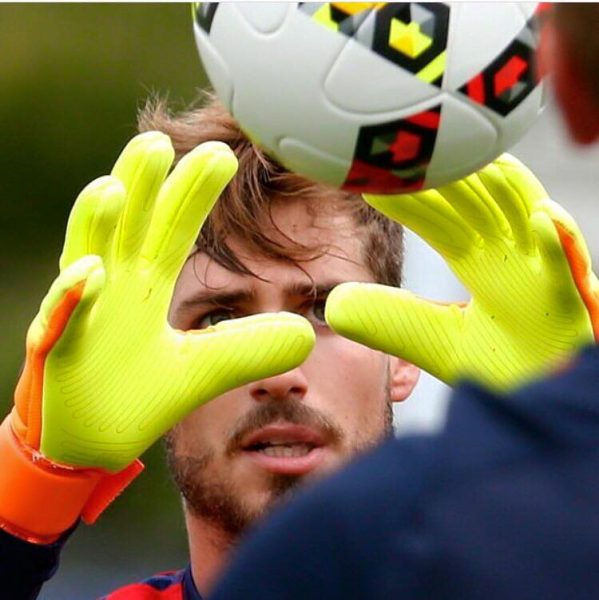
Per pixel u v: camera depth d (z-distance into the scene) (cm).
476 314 861
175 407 847
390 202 855
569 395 544
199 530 961
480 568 528
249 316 909
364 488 546
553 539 530
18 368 2675
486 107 699
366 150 700
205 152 852
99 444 834
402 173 711
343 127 695
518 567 527
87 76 2678
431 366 863
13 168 2720
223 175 852
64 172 2725
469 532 532
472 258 854
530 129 729
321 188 930
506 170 838
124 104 2672
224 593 551
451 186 838
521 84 703
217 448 937
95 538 2419
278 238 929
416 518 537
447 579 528
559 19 560
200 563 966
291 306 938
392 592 530
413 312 859
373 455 558
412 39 684
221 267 935
